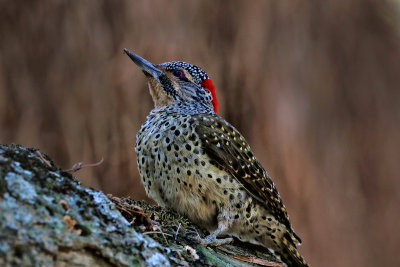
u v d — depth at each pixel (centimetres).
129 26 1202
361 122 1372
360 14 1421
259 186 685
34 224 377
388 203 1371
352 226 1337
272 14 1308
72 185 425
